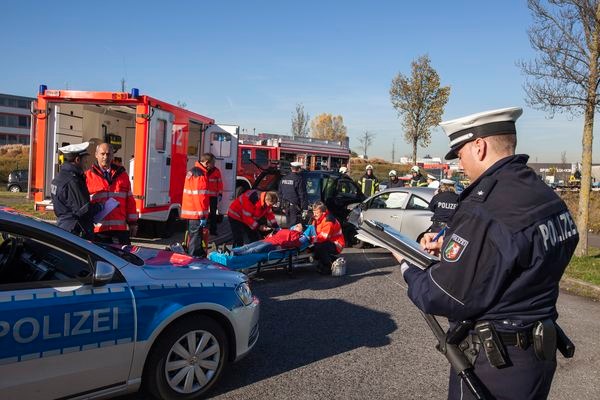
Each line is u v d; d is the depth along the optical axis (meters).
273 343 4.71
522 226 1.69
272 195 7.76
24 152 37.75
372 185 14.12
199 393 3.53
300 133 44.41
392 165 49.25
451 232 1.81
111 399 3.43
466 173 2.03
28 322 2.71
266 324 5.26
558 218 1.78
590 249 11.12
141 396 3.52
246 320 3.81
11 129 83.12
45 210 8.88
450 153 2.10
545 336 1.77
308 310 5.83
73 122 9.52
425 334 5.14
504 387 1.80
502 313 1.79
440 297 1.76
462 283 1.72
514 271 1.73
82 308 2.92
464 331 1.91
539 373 1.80
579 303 6.77
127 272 3.24
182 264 3.73
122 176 5.93
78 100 8.71
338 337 4.96
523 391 1.79
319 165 20.11
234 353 3.76
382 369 4.21
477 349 1.86
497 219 1.70
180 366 3.42
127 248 4.05
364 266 8.59
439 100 22.59
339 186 11.27
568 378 4.25
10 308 2.66
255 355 4.40
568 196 19.61
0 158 33.59
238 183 15.86
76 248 3.12
